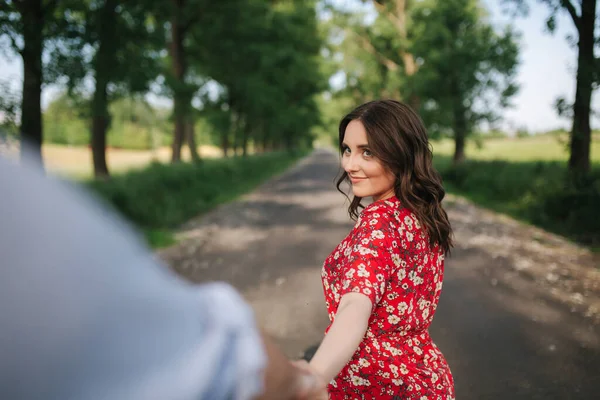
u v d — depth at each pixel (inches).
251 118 1179.3
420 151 47.4
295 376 21.0
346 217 398.9
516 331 156.3
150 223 335.0
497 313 172.2
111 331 12.9
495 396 118.0
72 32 348.8
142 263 15.2
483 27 754.8
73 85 356.8
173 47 745.0
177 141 782.5
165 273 16.4
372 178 48.3
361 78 1354.6
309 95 1534.2
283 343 149.6
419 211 46.2
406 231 45.9
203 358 15.1
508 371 130.3
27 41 312.0
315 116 1766.7
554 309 175.9
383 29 989.8
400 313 46.5
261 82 933.2
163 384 13.7
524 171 536.7
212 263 245.6
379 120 46.8
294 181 807.1
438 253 50.0
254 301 187.3
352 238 46.8
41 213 12.5
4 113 305.9
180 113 590.2
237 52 804.6
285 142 2453.2
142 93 461.4
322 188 672.4
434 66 786.8
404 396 46.8
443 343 148.3
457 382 125.0
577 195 343.3
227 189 621.6
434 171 48.6
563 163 577.9
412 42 920.9
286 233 327.9
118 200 320.5
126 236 15.2
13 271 11.5
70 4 363.6
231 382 15.9
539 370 130.5
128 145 2618.1
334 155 2324.1
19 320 11.4
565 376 127.0
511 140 1987.0
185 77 779.4
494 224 353.7
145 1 417.7
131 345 13.3
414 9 914.7
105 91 430.6
